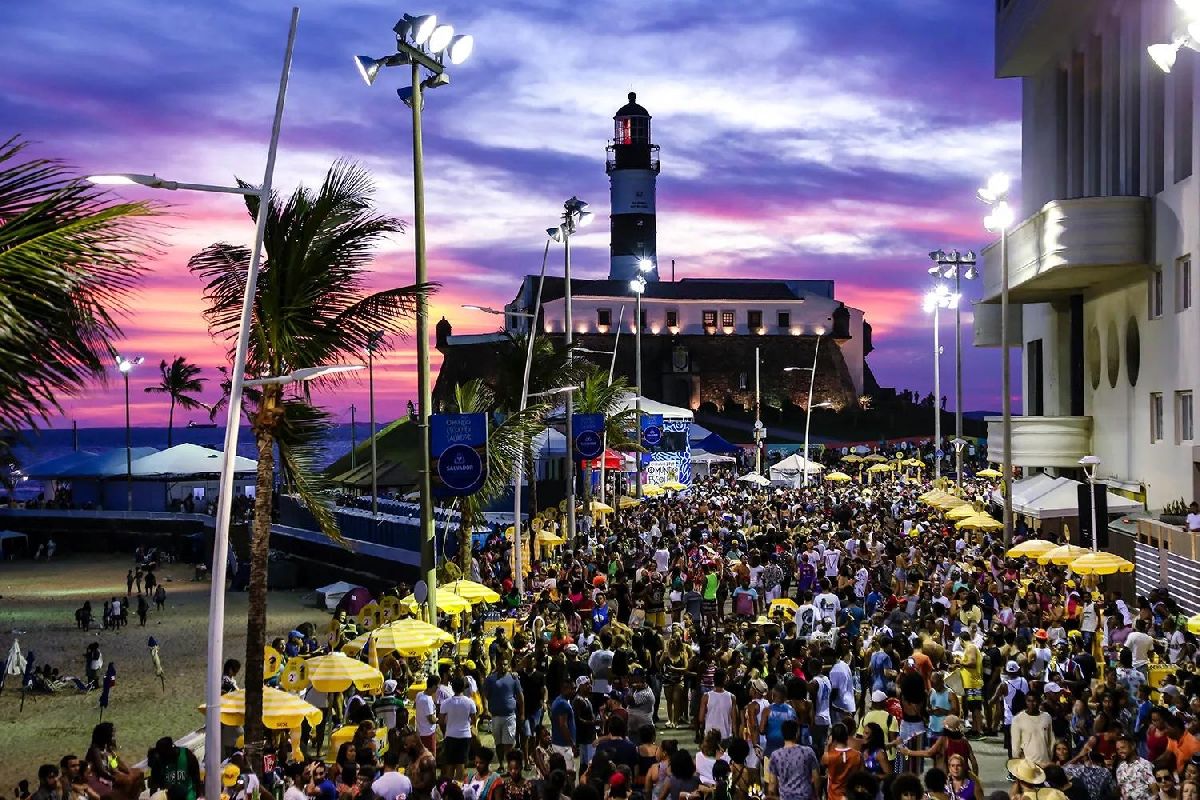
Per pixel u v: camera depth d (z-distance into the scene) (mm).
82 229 7164
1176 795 12500
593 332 141750
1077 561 29312
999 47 60906
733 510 58719
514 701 19609
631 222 147875
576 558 41219
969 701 20812
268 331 18078
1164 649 22000
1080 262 44094
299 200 17953
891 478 94062
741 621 26828
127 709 37562
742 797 14703
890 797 12469
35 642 50531
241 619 55688
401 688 23266
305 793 14875
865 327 164250
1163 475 42750
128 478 91625
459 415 25594
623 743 15406
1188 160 40625
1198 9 19312
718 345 147375
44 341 7223
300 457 19484
